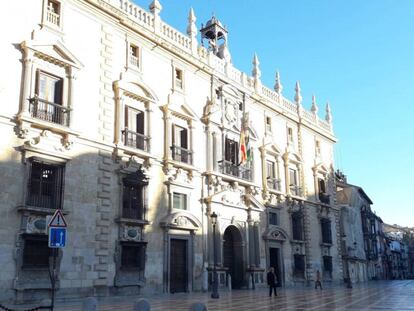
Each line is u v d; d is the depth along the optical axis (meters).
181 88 31.19
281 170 40.94
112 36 26.80
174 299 23.42
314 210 44.88
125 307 18.77
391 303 20.73
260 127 39.25
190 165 30.08
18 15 22.08
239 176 34.78
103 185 24.50
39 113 21.98
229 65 36.38
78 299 22.14
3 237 19.78
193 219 29.56
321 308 18.30
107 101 25.72
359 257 65.75
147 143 27.53
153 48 29.41
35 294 20.50
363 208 79.88
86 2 25.38
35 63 22.38
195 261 29.64
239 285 33.94
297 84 46.00
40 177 21.81
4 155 20.39
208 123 32.66
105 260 23.83
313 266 42.41
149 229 26.80
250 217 35.34
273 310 17.53
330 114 52.25
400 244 124.38
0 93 20.69
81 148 23.73
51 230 13.38
